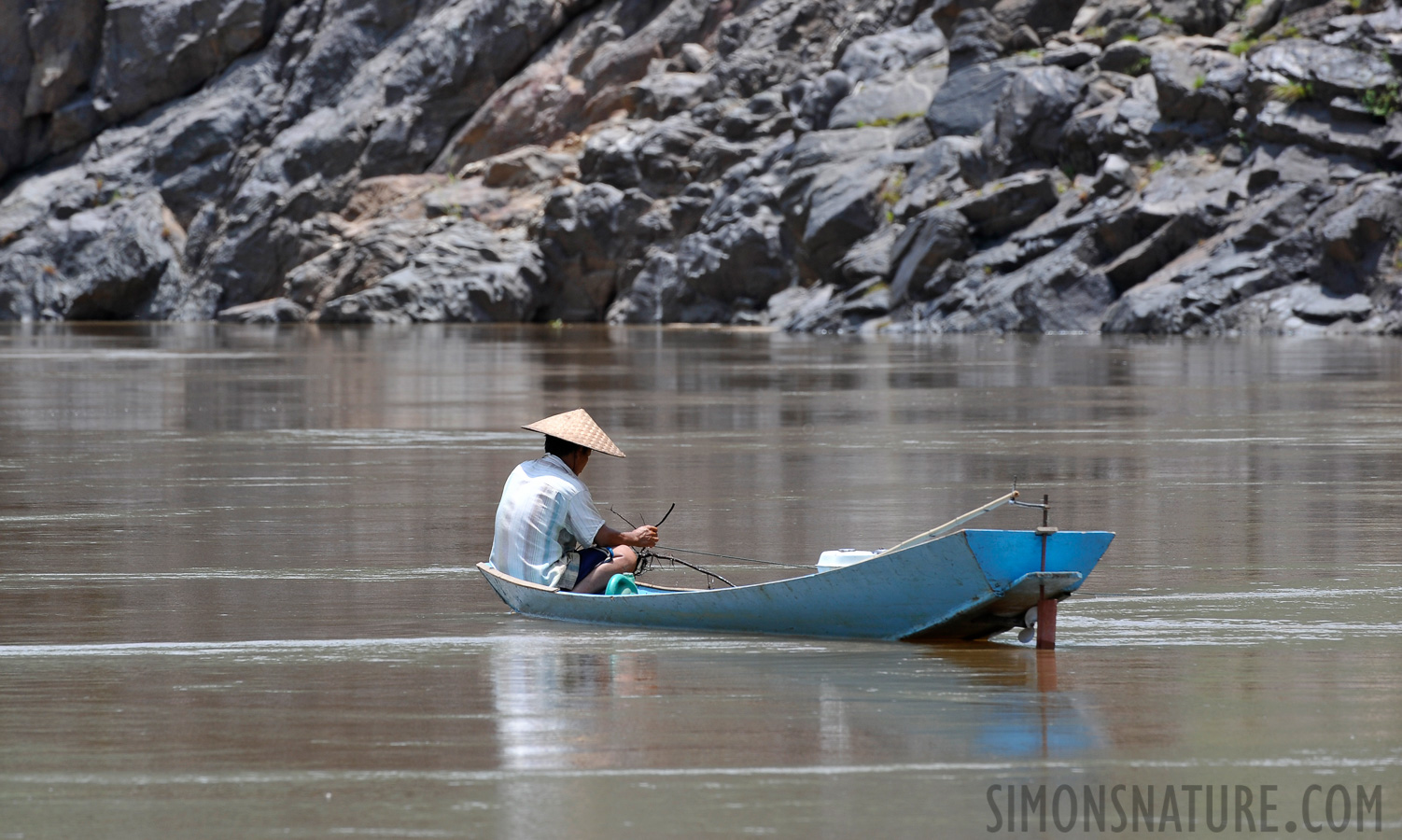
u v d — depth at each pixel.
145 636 23.91
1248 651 22.52
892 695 19.45
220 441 55.50
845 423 60.81
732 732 17.59
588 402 71.25
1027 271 146.50
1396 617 25.20
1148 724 17.95
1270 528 35.03
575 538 25.89
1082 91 155.38
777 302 173.62
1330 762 16.36
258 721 18.16
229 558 31.77
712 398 73.56
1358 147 135.50
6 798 14.97
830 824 14.17
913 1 191.38
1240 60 147.75
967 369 93.38
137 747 16.94
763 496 40.84
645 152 194.00
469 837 13.77
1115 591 27.69
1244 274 134.25
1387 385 77.75
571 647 22.73
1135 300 137.62
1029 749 16.86
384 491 42.44
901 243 156.38
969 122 164.62
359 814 14.45
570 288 197.75
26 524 36.69
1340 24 144.62
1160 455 49.62
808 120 181.62
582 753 16.66
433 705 19.00
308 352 121.88
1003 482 43.44
